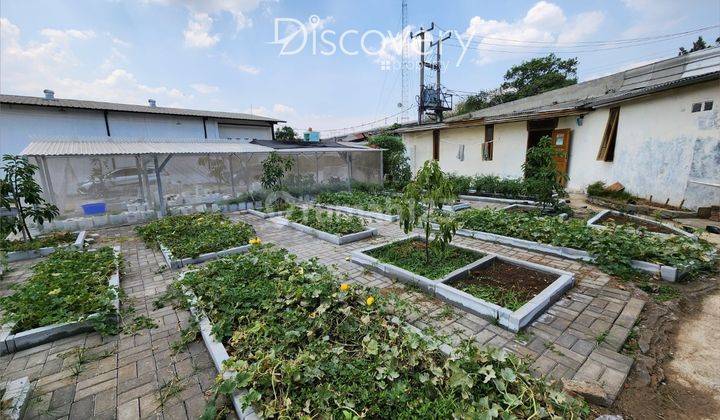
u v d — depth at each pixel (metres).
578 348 2.86
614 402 2.28
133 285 4.59
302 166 13.42
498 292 3.71
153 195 10.10
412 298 3.85
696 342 2.98
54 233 7.48
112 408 2.34
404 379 2.27
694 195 7.45
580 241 5.09
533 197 10.42
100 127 16.12
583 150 11.05
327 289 3.53
